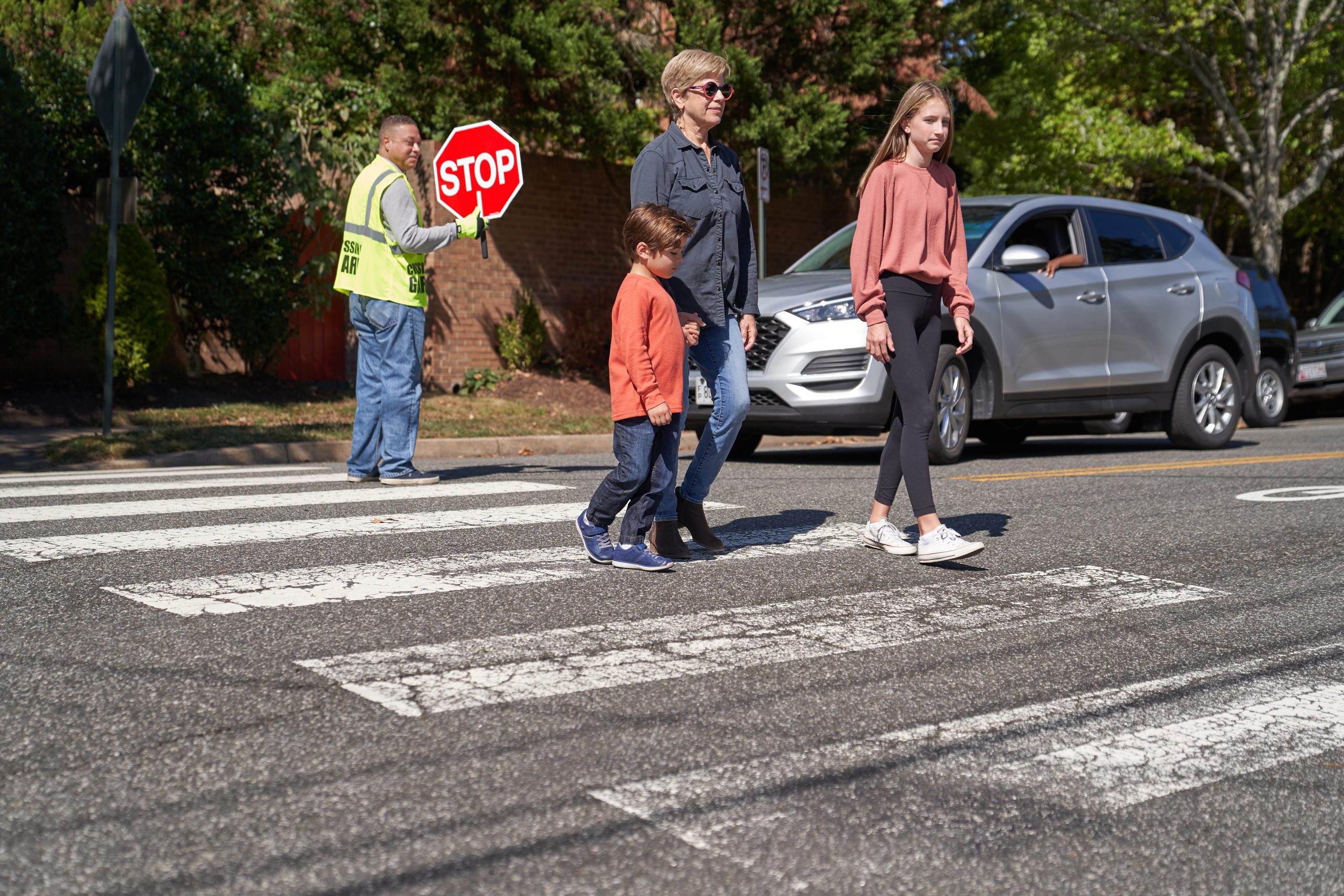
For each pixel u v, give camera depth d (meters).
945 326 8.95
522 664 3.58
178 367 14.12
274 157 13.64
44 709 3.11
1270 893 2.31
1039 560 5.34
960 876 2.32
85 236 13.46
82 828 2.42
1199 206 25.86
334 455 10.25
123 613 4.08
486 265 15.83
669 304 4.70
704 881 2.25
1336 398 17.33
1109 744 3.07
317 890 2.17
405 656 3.64
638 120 14.62
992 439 11.54
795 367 8.87
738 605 4.39
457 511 6.36
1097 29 20.66
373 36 15.39
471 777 2.71
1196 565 5.26
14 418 11.18
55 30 14.30
